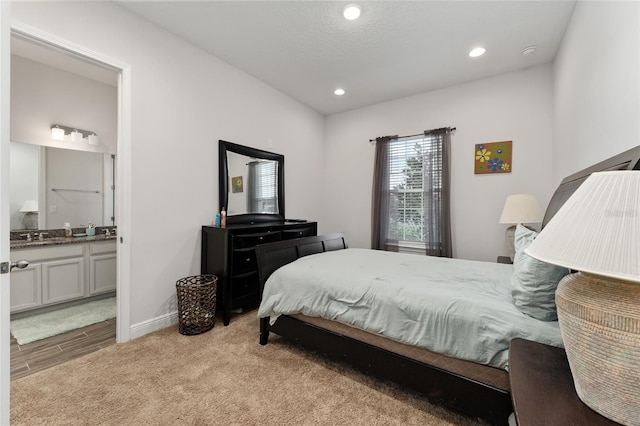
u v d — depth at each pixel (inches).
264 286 82.4
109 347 80.9
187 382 65.0
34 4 66.5
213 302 94.8
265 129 135.9
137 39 86.4
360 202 165.8
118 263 84.2
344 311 66.0
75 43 73.0
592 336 26.0
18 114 111.3
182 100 99.6
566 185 78.7
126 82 83.8
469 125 130.1
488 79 125.3
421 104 143.6
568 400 28.5
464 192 131.5
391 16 85.9
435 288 60.5
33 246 103.9
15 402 57.6
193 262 104.1
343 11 84.2
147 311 90.2
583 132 73.5
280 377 67.5
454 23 88.8
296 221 144.1
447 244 131.1
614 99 54.8
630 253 22.6
